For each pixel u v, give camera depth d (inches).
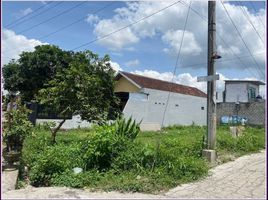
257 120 1429.6
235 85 1660.9
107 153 343.6
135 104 1180.5
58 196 269.0
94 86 542.9
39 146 465.4
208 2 449.1
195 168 349.4
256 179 341.4
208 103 453.4
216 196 277.7
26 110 351.3
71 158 351.6
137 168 327.6
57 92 529.7
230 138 569.6
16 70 1152.8
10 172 298.2
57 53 1125.7
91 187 294.7
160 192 286.7
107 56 614.2
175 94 1386.6
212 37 445.4
